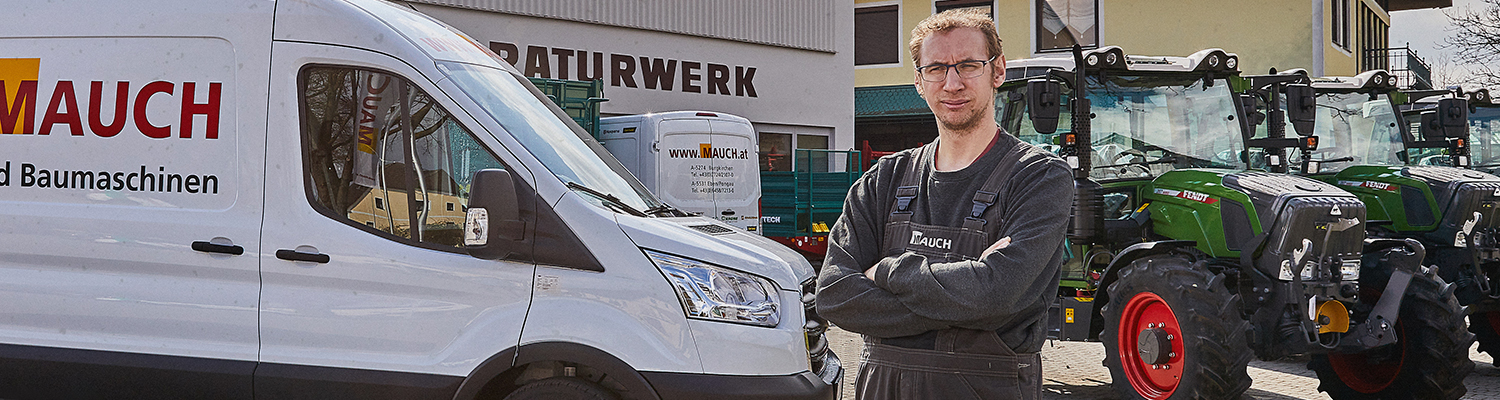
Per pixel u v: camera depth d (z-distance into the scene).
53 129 4.44
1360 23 26.66
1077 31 24.64
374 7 4.43
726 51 16.83
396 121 4.23
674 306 4.02
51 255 4.39
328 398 4.14
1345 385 6.68
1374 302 6.35
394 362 4.12
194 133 4.33
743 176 13.10
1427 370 6.18
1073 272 7.05
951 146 2.60
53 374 4.32
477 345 4.05
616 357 3.99
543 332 4.03
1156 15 24.20
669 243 4.11
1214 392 5.67
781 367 4.11
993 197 2.49
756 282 4.18
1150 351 6.04
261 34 4.31
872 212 2.71
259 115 4.28
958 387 2.50
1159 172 7.05
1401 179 7.64
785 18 17.41
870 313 2.54
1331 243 5.78
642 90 16.00
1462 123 8.71
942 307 2.40
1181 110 7.16
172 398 4.26
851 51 18.22
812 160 16.27
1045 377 7.55
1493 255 7.30
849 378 7.16
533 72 14.95
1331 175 8.22
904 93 24.11
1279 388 7.19
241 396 4.20
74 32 4.47
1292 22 23.41
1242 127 7.18
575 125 4.72
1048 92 5.96
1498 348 8.09
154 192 4.35
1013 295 2.38
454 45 4.50
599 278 4.05
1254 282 5.99
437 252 4.15
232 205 4.29
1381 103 8.91
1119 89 7.07
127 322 4.32
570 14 15.22
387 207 4.23
